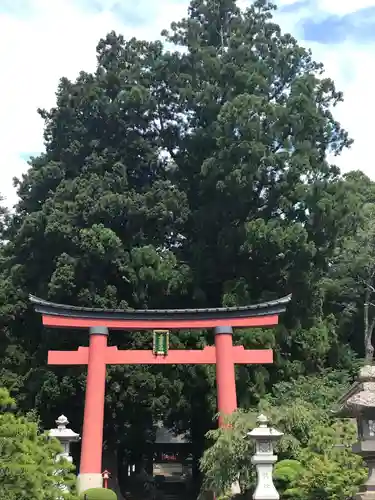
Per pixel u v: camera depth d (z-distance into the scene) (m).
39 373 27.08
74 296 27.81
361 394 12.52
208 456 16.62
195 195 31.97
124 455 35.31
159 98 33.44
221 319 23.47
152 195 29.48
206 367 25.44
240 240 28.38
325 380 25.72
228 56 31.62
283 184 28.69
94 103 31.31
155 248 29.59
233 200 28.94
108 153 30.95
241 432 16.25
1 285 30.36
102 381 22.16
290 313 27.80
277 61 33.28
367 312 33.62
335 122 32.09
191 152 31.84
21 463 10.34
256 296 28.72
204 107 31.34
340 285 33.09
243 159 28.16
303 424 17.17
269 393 25.39
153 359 22.83
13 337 29.27
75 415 27.56
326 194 27.56
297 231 26.39
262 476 13.21
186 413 27.14
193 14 35.19
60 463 13.07
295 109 28.67
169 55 32.72
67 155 32.06
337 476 12.98
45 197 32.78
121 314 23.28
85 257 27.42
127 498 35.84
